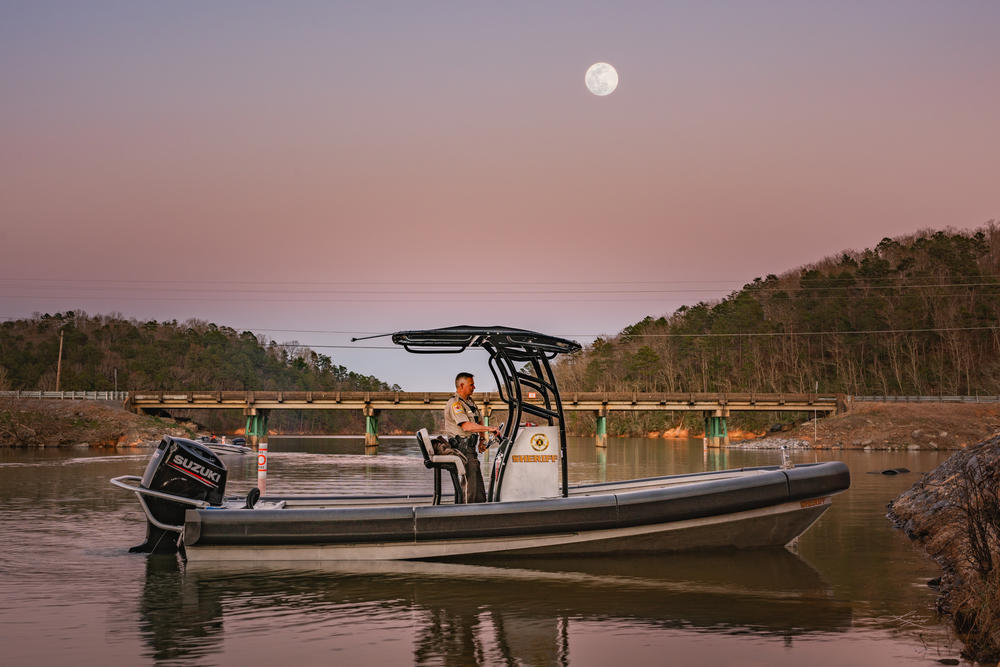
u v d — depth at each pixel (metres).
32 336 148.38
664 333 131.12
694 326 130.38
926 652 5.97
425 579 8.67
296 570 9.10
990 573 6.79
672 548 10.07
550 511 9.46
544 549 9.64
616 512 9.59
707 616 7.09
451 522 9.40
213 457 10.44
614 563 9.58
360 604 7.55
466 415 9.95
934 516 11.33
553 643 6.25
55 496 17.62
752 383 112.75
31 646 6.18
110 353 138.38
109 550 10.45
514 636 6.45
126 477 10.62
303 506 10.72
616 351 128.12
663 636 6.45
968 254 140.38
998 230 156.12
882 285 126.31
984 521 7.66
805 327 120.38
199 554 9.48
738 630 6.63
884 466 31.44
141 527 12.66
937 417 65.44
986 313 113.56
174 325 165.62
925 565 9.41
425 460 9.84
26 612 7.25
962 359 108.19
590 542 9.74
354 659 5.84
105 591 8.07
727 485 9.95
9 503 16.17
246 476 25.58
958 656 5.87
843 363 114.31
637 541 9.90
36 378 126.56
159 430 55.75
